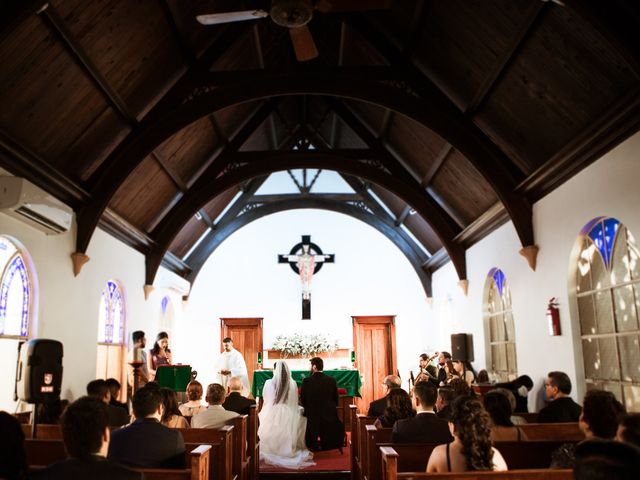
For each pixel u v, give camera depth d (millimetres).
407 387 13000
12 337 5887
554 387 4977
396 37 7422
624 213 5188
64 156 6543
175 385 7555
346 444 8570
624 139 5168
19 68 5051
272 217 13711
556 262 6609
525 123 6520
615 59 4727
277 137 12352
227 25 7527
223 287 13398
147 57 6586
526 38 5492
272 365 12906
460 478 2793
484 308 9469
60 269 6797
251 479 6070
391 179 10109
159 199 9445
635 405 5297
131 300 9430
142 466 3393
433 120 7402
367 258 13578
